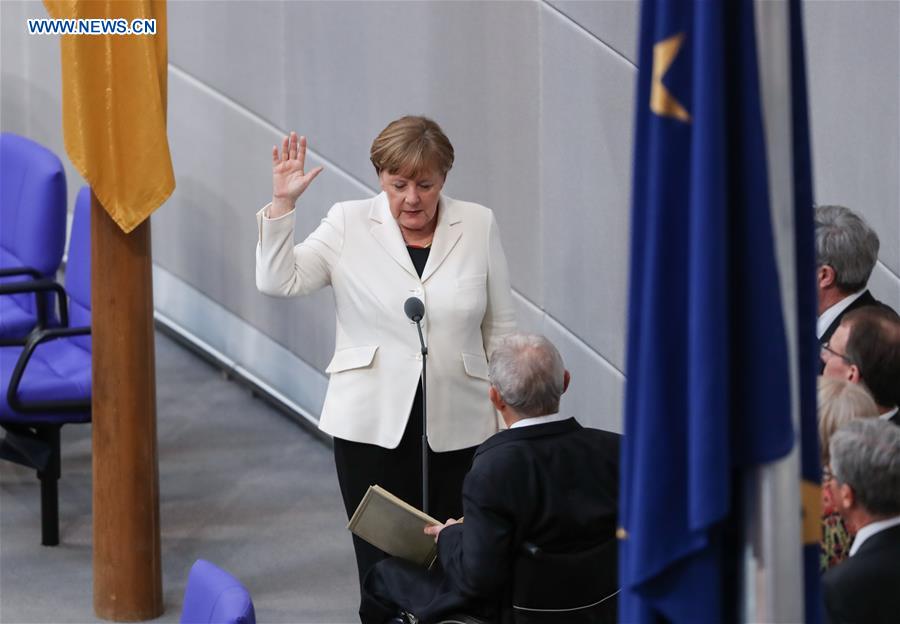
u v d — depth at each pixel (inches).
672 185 266.8
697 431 259.3
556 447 461.7
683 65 265.7
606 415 727.7
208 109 888.3
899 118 634.2
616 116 695.7
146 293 641.6
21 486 796.0
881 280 648.4
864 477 373.7
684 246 268.1
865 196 647.1
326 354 852.0
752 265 265.6
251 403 897.5
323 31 812.0
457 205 580.4
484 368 578.9
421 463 569.6
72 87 594.2
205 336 927.7
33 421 700.7
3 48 981.2
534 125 729.0
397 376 563.2
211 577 428.8
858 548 379.6
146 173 608.4
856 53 639.1
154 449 653.3
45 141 985.5
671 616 275.3
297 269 567.2
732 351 270.4
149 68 595.2
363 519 502.3
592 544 460.4
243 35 856.3
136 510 647.1
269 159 859.4
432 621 477.1
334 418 572.1
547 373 465.7
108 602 650.8
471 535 451.8
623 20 685.9
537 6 716.7
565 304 733.3
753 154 263.1
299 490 792.3
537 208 735.7
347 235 571.8
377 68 789.2
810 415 288.7
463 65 751.1
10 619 645.9
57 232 772.0
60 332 687.1
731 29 265.0
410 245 572.4
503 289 584.4
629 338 279.0
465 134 756.6
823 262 516.4
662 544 270.7
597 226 713.0
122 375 639.1
